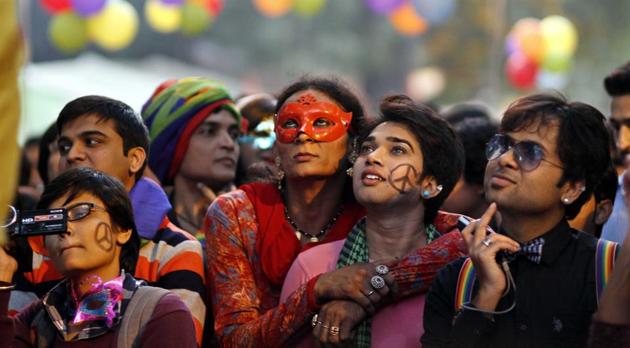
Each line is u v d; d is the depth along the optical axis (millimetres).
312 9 38656
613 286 7609
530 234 8547
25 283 9945
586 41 58250
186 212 12211
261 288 9953
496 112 40656
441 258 9242
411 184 9414
